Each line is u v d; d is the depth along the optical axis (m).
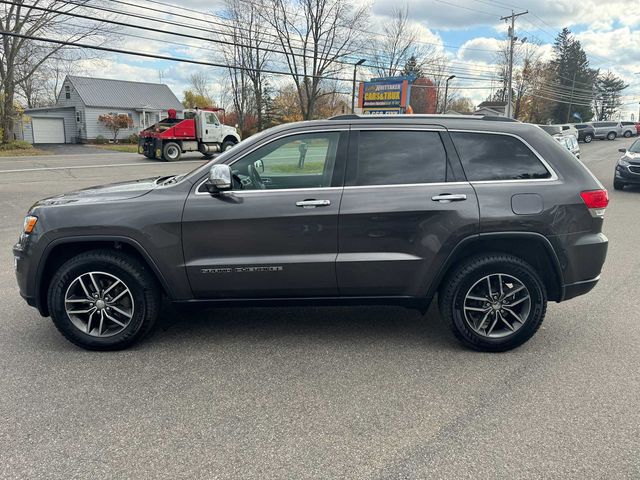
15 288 5.59
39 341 4.20
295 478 2.51
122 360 3.85
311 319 4.73
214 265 3.83
